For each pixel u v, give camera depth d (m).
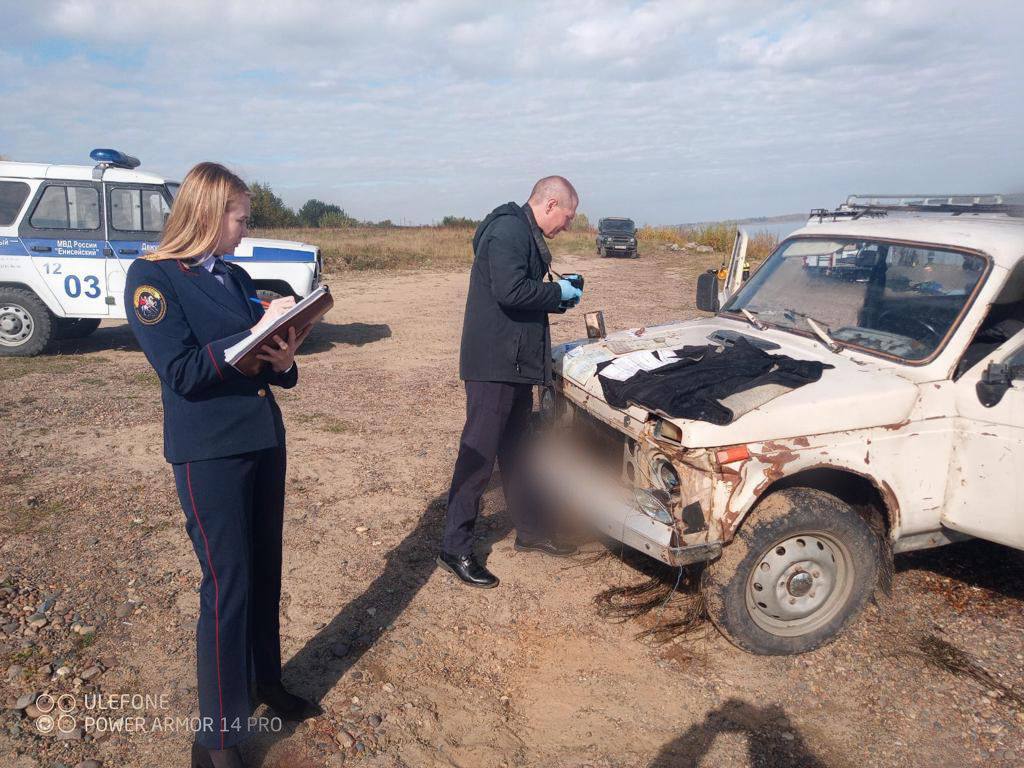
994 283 3.51
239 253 9.42
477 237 3.76
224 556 2.50
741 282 5.25
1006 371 3.32
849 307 4.04
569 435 4.23
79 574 4.00
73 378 8.33
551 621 3.74
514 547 4.48
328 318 13.11
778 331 4.20
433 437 6.47
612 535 3.55
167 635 3.50
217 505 2.46
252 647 2.87
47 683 3.13
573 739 2.97
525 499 4.25
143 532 4.52
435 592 3.97
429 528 4.70
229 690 2.56
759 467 3.16
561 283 3.84
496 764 2.83
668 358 3.84
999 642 3.61
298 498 5.12
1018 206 4.27
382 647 3.49
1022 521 3.31
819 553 3.39
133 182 9.03
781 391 3.31
